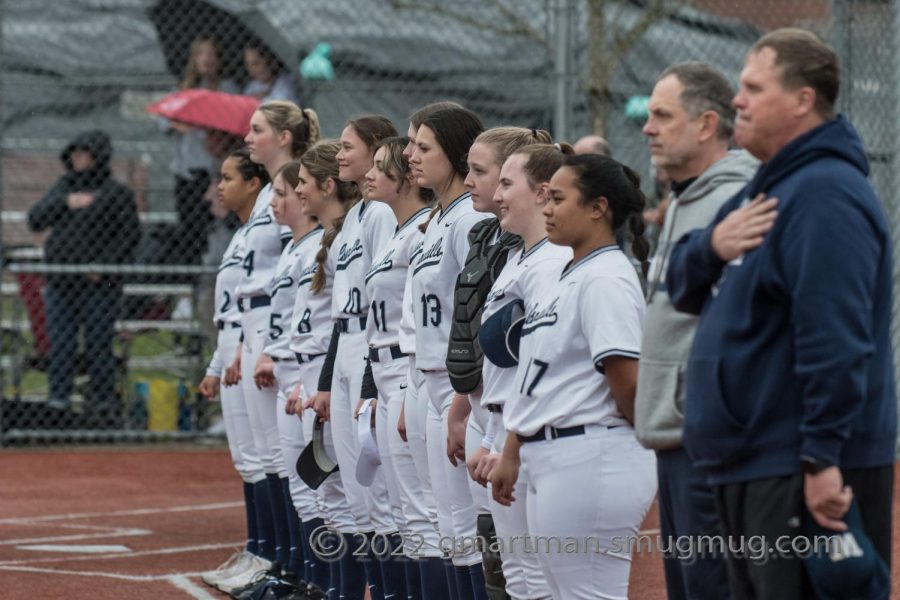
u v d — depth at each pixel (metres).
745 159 12.36
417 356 17.09
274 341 22.62
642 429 12.16
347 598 20.58
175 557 26.84
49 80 42.88
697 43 41.56
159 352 45.31
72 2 42.91
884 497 10.97
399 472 18.41
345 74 41.91
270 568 23.42
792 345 10.77
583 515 13.35
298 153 23.92
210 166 40.38
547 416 13.42
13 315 41.44
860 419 10.77
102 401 41.00
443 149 16.95
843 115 11.20
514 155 14.77
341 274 19.97
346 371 19.84
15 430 40.97
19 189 46.62
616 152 40.72
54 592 23.33
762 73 11.00
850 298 10.30
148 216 45.59
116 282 40.38
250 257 23.92
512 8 41.81
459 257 16.59
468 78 41.81
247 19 40.25
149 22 43.22
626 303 13.12
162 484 36.28
